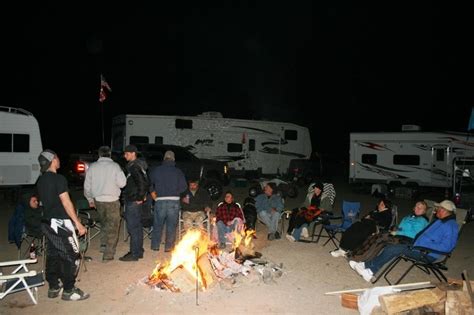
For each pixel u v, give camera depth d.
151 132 17.14
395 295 4.38
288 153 19.44
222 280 5.31
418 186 16.41
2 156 11.71
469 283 4.22
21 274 4.59
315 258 6.82
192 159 14.19
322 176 20.61
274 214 8.14
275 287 5.40
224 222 7.48
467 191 12.21
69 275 4.79
